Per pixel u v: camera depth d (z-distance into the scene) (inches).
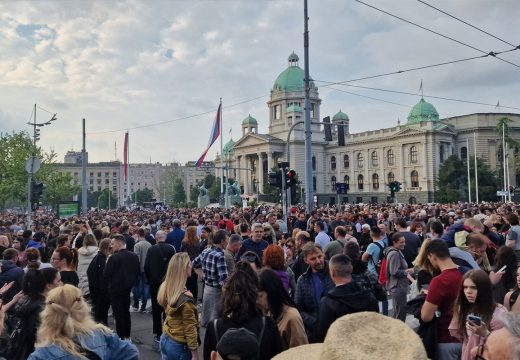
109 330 188.5
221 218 1037.8
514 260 317.1
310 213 943.0
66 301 178.2
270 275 231.6
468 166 3398.1
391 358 92.8
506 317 156.5
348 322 103.4
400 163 4320.9
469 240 354.6
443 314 239.9
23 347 250.7
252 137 4948.3
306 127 1015.6
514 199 3095.5
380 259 482.3
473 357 178.1
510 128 4077.3
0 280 357.1
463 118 4293.8
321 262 286.0
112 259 425.4
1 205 2605.8
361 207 1599.4
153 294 444.5
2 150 2519.7
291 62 5438.0
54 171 2908.5
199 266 387.2
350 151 4864.7
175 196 5949.8
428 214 1153.4
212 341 197.8
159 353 407.8
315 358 119.0
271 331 197.5
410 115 4537.4
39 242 635.5
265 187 4532.5
